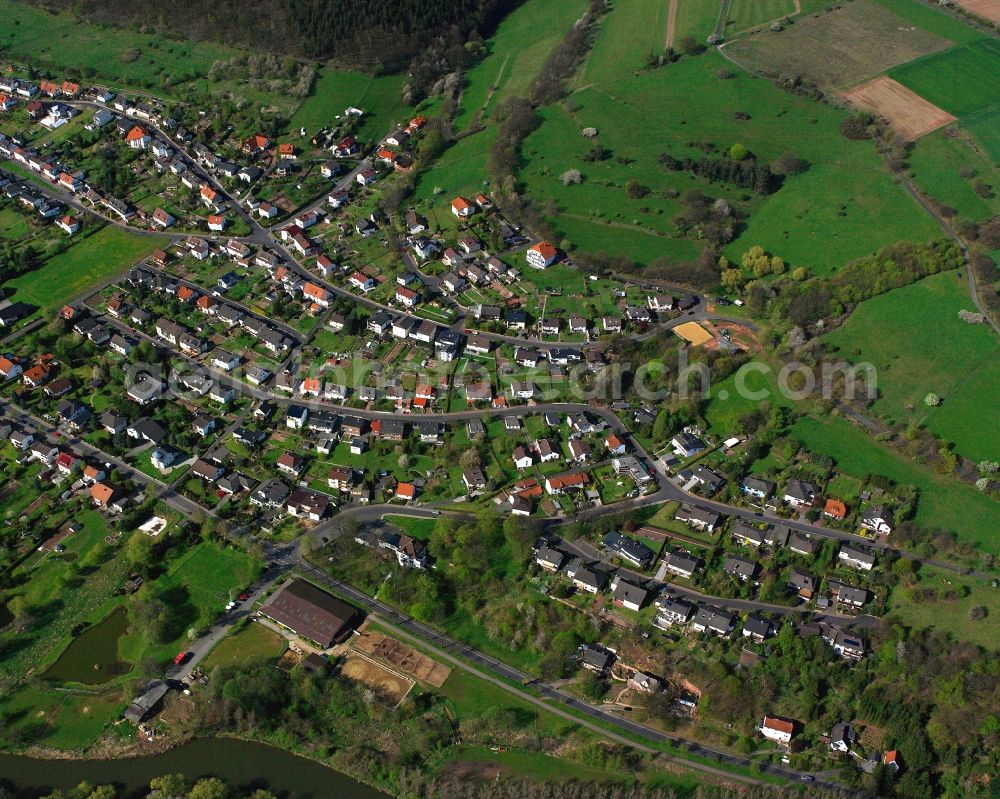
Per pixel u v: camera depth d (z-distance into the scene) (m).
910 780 190.50
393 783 193.25
